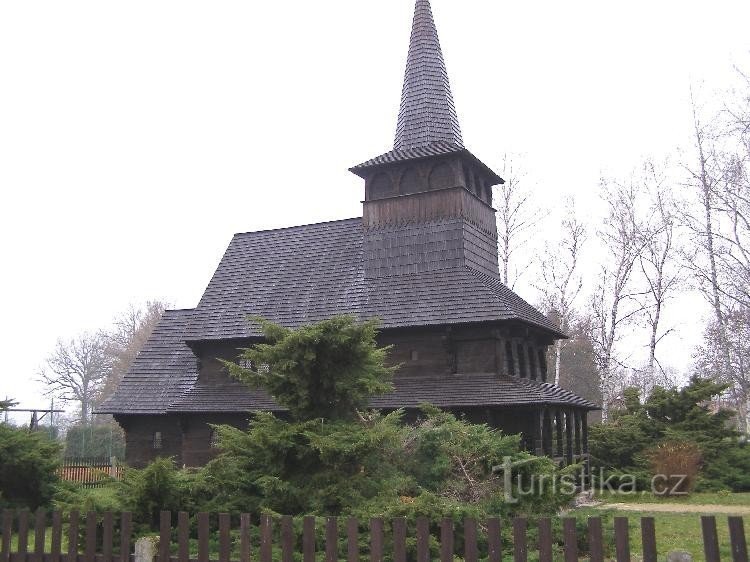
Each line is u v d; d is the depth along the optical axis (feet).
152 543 28.17
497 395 72.95
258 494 38.70
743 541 22.11
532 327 83.71
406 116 98.63
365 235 92.63
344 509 35.65
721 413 89.51
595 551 22.67
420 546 24.71
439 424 48.75
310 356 39.96
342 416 41.98
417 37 102.37
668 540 46.98
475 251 89.97
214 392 90.53
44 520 30.12
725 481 81.56
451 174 89.40
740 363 117.19
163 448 93.86
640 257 127.24
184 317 108.68
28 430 59.16
